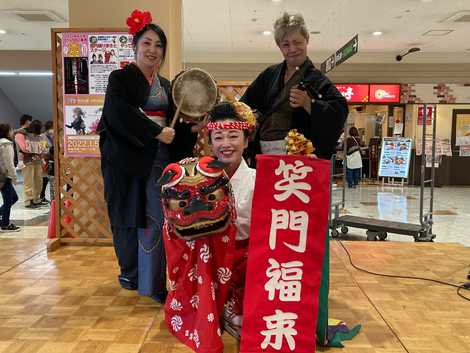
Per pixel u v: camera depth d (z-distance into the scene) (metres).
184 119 2.28
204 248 1.68
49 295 2.44
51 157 6.12
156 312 2.21
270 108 2.22
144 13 2.17
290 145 1.76
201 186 1.63
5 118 13.59
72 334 1.96
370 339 1.94
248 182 1.84
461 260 3.23
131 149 2.18
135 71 2.19
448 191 9.49
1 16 7.82
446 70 10.90
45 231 5.05
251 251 1.61
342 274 2.88
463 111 11.19
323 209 1.59
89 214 3.54
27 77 12.70
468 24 8.06
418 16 7.57
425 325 2.09
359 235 5.26
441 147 7.32
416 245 3.72
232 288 1.88
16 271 2.88
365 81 11.02
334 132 2.04
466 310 2.28
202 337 1.63
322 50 10.55
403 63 10.93
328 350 1.84
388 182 10.88
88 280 2.70
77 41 3.40
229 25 8.21
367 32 8.72
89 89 3.43
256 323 1.59
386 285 2.67
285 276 1.60
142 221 2.22
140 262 2.28
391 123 11.34
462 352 1.83
